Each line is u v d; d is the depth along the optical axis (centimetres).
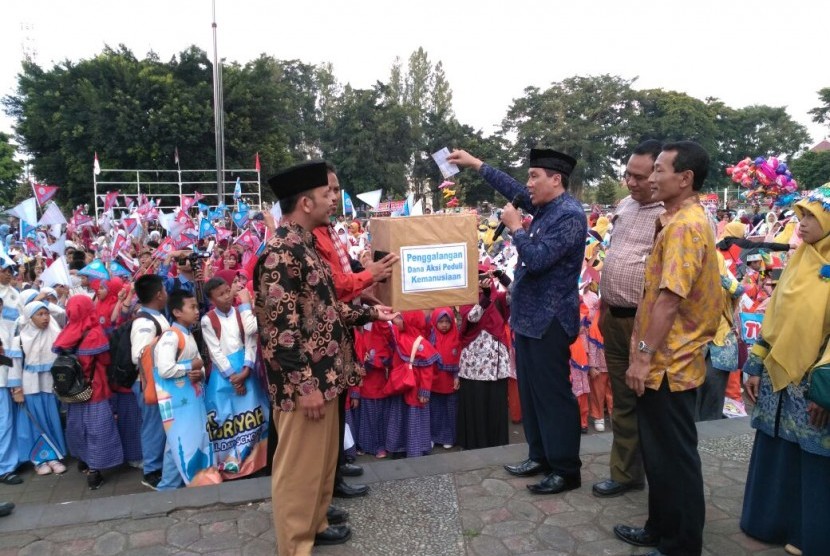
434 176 5266
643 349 260
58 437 533
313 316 263
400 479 366
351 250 840
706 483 357
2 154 3994
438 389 550
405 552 287
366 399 545
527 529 306
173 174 3228
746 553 284
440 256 318
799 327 264
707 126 5475
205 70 3434
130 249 958
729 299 523
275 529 294
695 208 265
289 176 267
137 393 494
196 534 305
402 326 507
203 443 454
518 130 5659
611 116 5612
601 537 297
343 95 5472
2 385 502
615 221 355
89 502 338
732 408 623
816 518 261
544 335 334
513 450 409
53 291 550
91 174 3095
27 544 296
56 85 3188
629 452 342
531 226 349
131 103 3066
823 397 238
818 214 264
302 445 265
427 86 5812
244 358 473
